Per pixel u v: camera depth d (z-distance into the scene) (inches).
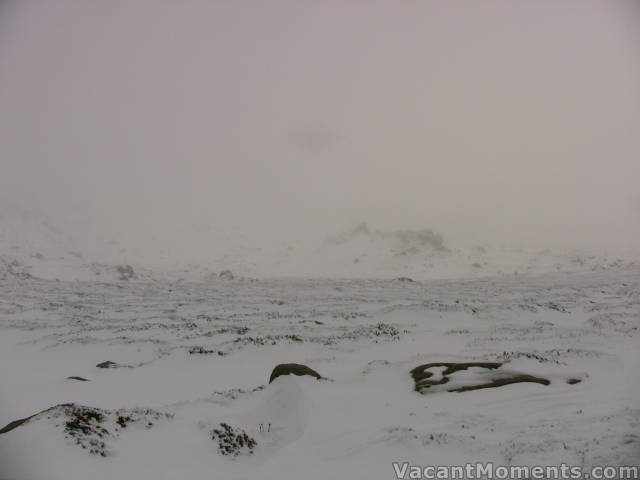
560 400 537.3
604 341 890.1
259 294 2124.8
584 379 628.7
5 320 1366.9
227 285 2790.4
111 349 959.0
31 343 1047.0
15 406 607.5
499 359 737.6
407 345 928.3
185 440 410.3
